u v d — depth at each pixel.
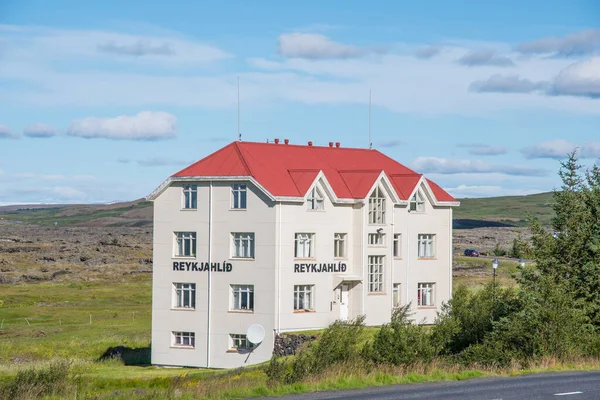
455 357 52.75
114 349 90.31
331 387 41.38
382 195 89.19
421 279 93.44
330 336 49.84
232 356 82.19
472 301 60.78
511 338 52.00
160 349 85.12
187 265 84.62
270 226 81.00
